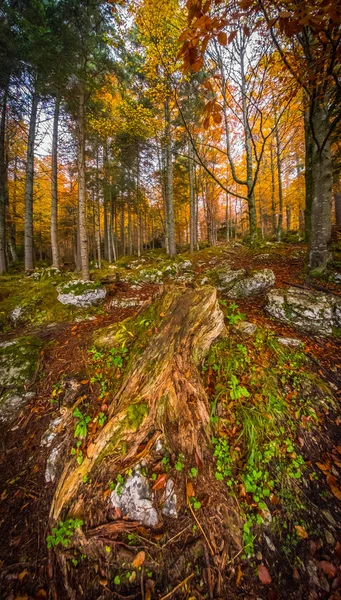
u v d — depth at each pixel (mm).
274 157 16078
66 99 7121
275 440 2436
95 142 13820
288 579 1775
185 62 1837
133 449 2254
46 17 5887
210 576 1786
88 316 5301
